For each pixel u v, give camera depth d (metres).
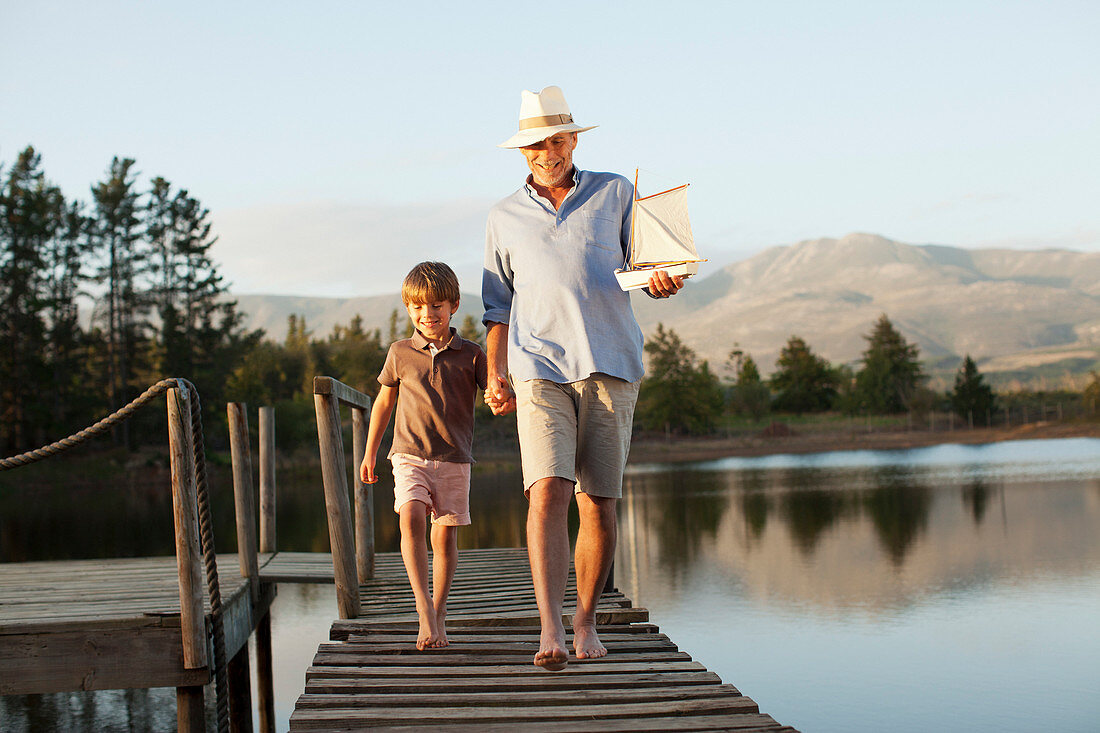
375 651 3.59
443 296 3.81
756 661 10.38
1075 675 9.65
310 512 25.62
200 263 54.19
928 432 86.81
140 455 44.69
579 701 2.91
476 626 4.29
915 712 8.50
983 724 8.12
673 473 46.47
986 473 39.44
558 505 3.10
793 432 84.00
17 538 21.25
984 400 92.44
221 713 4.41
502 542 18.53
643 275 3.11
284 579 6.81
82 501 32.25
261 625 7.71
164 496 34.03
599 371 3.12
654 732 2.60
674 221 3.17
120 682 4.19
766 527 23.05
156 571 6.61
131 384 52.44
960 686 9.30
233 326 54.50
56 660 4.18
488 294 3.51
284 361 75.50
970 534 20.78
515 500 29.73
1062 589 14.35
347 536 4.71
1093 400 89.88
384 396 3.95
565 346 3.19
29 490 36.97
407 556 3.70
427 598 3.66
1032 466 43.47
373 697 2.91
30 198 45.97
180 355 51.84
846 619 12.54
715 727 2.64
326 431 4.74
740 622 12.38
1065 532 20.58
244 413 6.61
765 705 8.80
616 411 3.21
